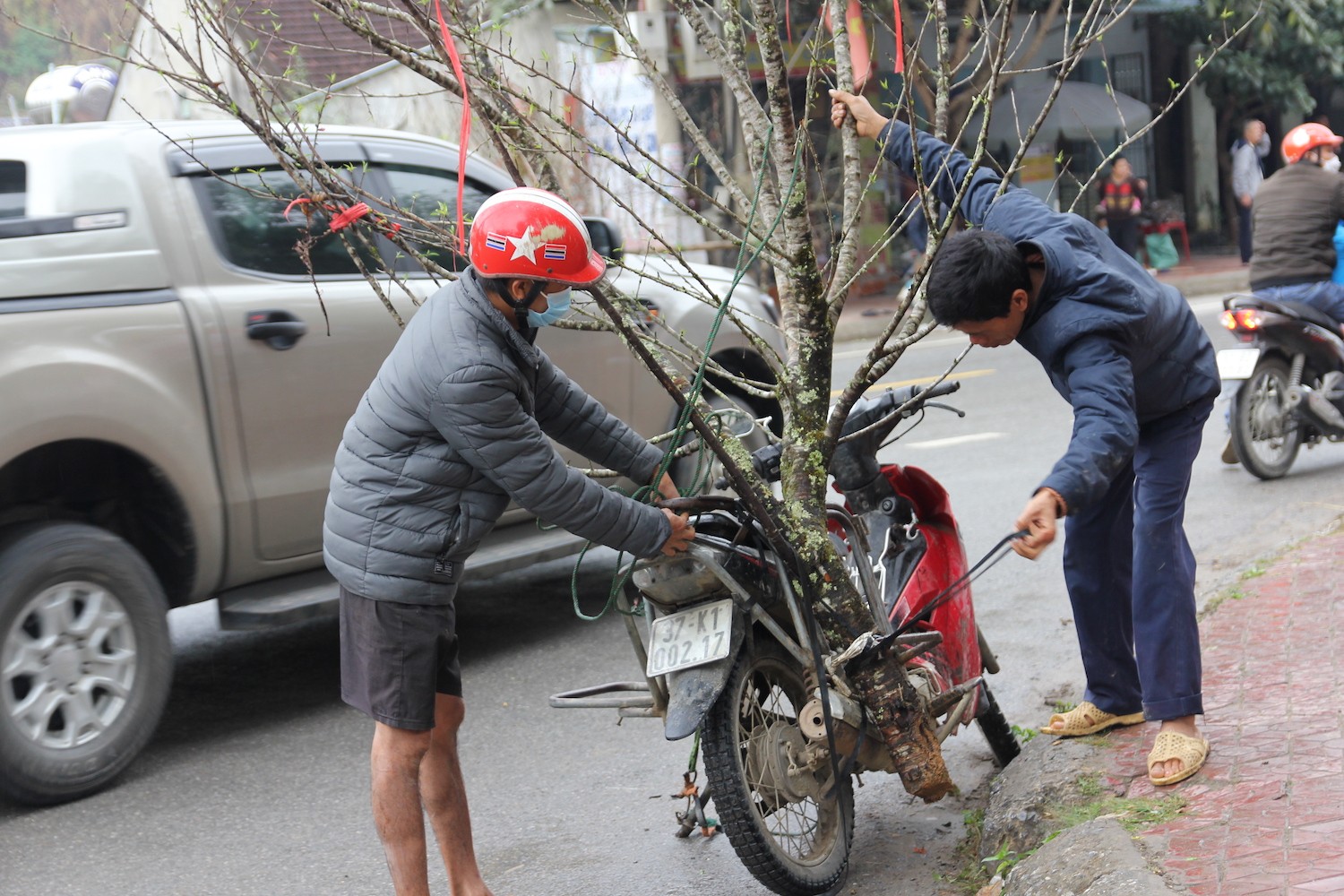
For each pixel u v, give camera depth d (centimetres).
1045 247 339
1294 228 759
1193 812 334
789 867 339
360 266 377
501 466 311
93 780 455
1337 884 283
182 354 480
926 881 363
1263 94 2089
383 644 324
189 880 396
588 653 595
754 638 352
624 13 386
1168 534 362
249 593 520
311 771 481
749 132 377
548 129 402
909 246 2000
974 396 1155
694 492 375
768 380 701
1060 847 330
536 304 312
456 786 356
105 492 479
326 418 525
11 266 445
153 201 489
